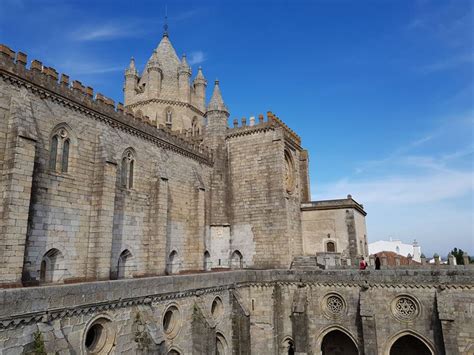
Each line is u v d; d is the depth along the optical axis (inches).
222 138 1902.1
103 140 1171.9
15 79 923.4
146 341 869.2
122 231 1238.3
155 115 2241.6
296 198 1909.4
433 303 1230.3
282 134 1785.2
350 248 1782.7
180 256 1545.3
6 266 810.2
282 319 1461.6
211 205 1814.7
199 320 1112.8
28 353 633.0
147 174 1391.5
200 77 2534.5
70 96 1077.1
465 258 1497.3
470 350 1141.7
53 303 693.9
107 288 823.1
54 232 989.8
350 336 1344.7
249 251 1750.7
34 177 950.4
